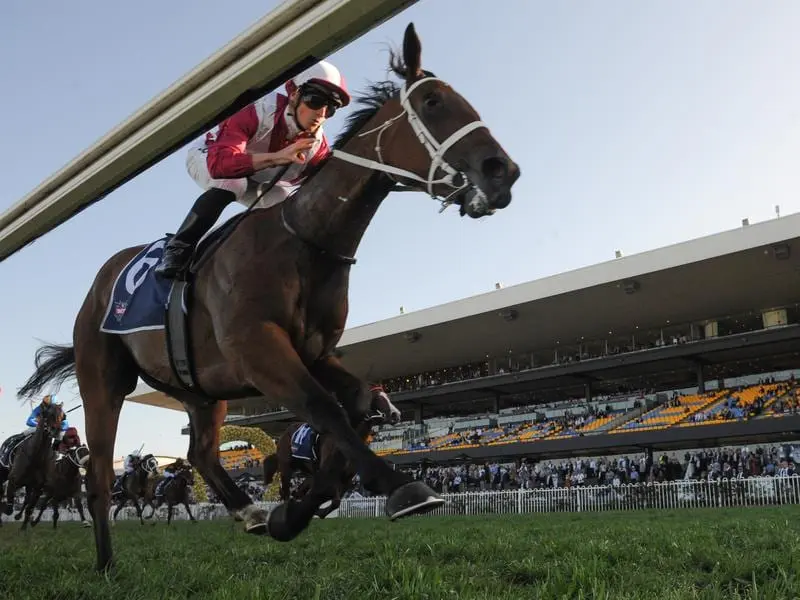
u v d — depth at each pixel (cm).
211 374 363
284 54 189
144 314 395
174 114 213
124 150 228
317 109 363
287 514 319
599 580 348
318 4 177
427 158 314
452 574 410
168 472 2005
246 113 359
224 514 2570
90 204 261
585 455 3872
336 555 570
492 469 3422
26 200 268
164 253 374
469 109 317
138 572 405
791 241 2759
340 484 320
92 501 419
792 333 3092
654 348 3484
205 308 361
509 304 3512
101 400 430
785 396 3058
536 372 3912
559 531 828
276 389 303
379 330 4038
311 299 339
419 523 1400
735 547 508
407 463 4088
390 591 334
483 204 296
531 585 384
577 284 3272
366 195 334
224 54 197
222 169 343
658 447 3553
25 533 1320
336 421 287
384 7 170
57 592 341
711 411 3188
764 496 2002
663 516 1383
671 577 378
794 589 312
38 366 514
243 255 338
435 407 4988
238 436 2503
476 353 4403
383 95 344
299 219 339
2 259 305
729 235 2862
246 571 463
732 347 3241
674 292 3297
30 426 1480
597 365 3666
